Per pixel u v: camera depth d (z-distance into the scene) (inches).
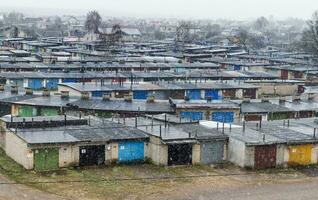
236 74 5142.7
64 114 2790.4
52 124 2407.7
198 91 4092.0
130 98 3201.3
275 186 2055.9
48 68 5108.3
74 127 2402.8
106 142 2202.3
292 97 3809.1
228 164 2321.6
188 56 7106.3
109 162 2222.0
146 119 2701.8
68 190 1888.5
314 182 2134.6
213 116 3097.9
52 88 4532.5
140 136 2282.2
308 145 2365.9
